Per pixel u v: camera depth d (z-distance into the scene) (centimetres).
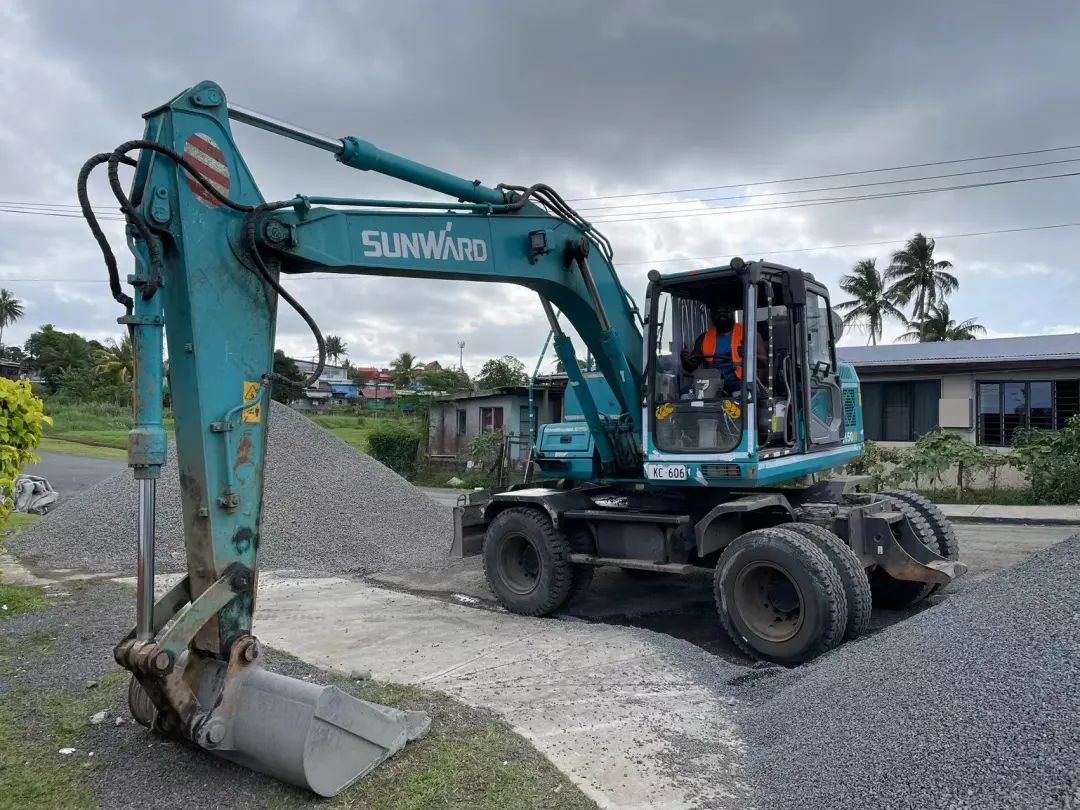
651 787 372
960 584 834
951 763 329
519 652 594
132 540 973
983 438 1742
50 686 500
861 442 840
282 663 560
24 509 1469
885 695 410
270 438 1176
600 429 778
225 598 372
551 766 390
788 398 687
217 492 389
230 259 407
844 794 340
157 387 365
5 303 9750
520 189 653
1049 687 351
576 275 698
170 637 347
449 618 713
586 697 490
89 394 5812
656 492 771
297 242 463
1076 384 1650
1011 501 1509
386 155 532
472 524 841
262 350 413
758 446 659
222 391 397
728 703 494
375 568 969
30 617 676
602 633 651
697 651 596
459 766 382
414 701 464
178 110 398
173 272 393
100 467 2567
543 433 859
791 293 679
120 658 358
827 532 622
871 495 803
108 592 772
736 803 360
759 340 698
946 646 438
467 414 2544
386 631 662
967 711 359
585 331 735
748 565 613
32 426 761
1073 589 440
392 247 536
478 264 604
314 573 930
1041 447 1487
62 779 376
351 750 366
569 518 756
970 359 1700
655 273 698
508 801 354
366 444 2775
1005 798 298
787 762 389
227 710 364
